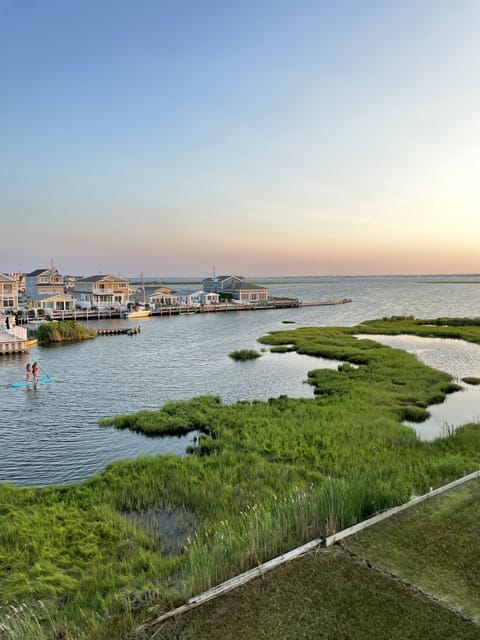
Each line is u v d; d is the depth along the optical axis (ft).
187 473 46.93
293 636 19.48
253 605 21.66
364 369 104.47
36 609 25.14
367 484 33.50
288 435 58.39
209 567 24.71
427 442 55.31
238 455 51.80
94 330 176.76
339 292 591.37
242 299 330.34
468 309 306.96
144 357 130.82
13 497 42.70
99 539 34.45
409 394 80.89
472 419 69.21
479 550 25.41
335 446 53.67
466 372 105.60
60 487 45.16
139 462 50.80
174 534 36.27
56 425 68.90
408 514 29.99
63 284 300.81
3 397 86.38
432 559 24.76
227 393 89.56
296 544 27.25
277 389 92.68
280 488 42.60
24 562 30.91
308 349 136.26
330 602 21.56
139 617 21.70
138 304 277.85
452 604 21.15
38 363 121.49
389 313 279.49
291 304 325.01
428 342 155.74
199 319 245.65
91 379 102.37
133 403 82.07
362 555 25.38
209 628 20.31
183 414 70.95
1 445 60.29
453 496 32.55
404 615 20.48
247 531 29.81
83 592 26.66
